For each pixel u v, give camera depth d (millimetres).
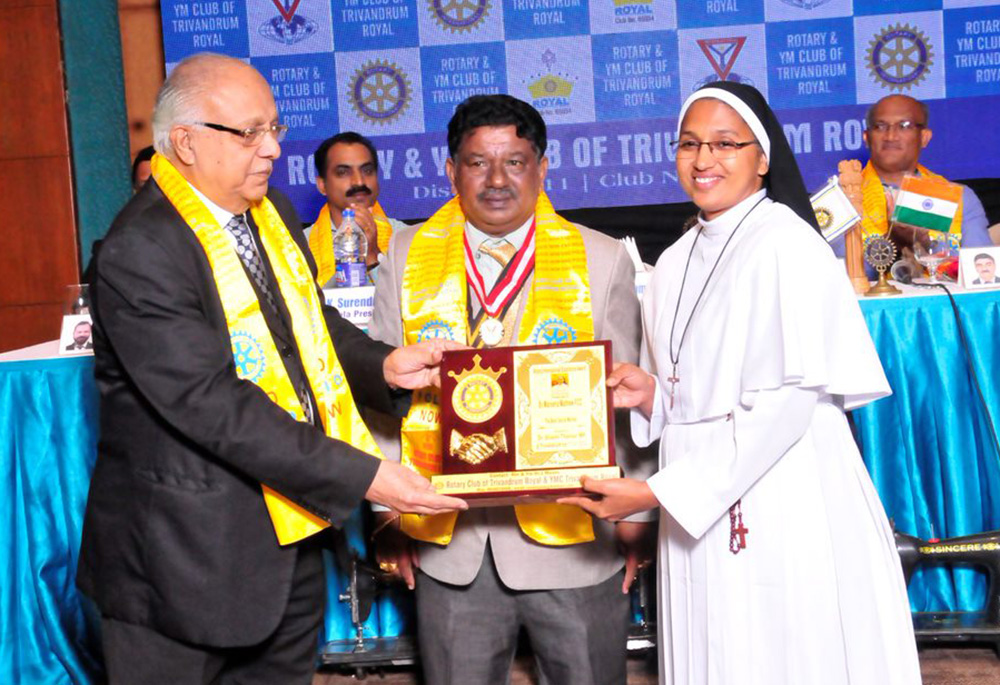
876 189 4285
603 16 5832
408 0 5844
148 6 6082
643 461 2490
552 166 5949
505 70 5883
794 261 2076
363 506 3297
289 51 5895
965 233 4656
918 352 3326
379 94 5914
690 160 2184
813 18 5777
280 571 2078
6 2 5809
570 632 2389
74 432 3303
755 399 2078
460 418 2178
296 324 2193
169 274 1974
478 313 2436
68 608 3312
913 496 3338
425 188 5973
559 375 2166
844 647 2104
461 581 2377
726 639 2135
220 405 1958
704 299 2203
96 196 6043
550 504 2354
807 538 2105
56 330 5996
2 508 3260
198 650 2068
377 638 3484
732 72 5836
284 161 5965
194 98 2006
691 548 2205
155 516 2023
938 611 3414
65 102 5875
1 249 5965
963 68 5762
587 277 2414
